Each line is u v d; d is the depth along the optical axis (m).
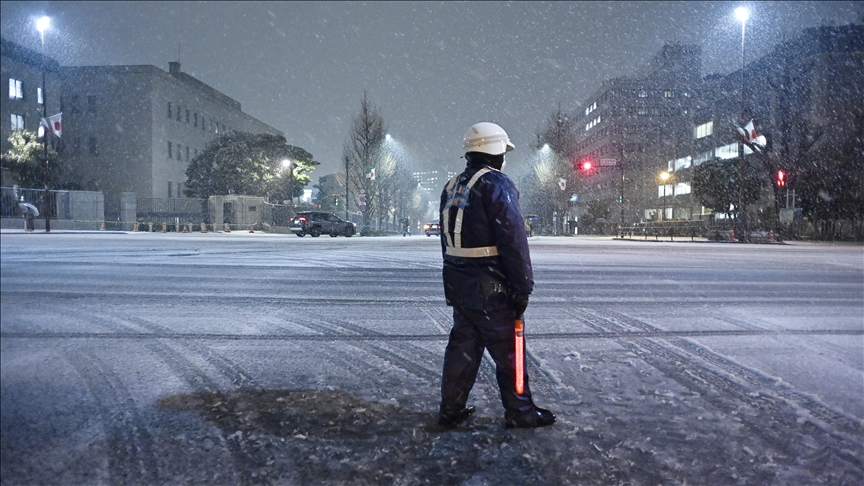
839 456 2.65
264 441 2.75
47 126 28.45
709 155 49.12
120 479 2.38
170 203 45.53
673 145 62.84
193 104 56.19
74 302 6.87
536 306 7.09
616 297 7.91
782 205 33.22
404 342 5.01
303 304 7.02
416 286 8.84
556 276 10.58
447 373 2.95
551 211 59.84
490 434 2.86
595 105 78.81
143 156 48.00
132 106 48.09
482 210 2.79
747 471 2.49
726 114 44.84
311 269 11.12
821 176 33.88
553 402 3.38
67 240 21.05
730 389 3.68
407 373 4.00
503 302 2.83
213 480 2.37
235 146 50.69
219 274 9.98
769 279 10.38
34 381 3.73
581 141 88.19
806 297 8.10
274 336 5.21
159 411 3.16
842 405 3.38
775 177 32.75
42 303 6.78
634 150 68.62
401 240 27.48
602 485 2.34
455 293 2.88
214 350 4.64
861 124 33.25
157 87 49.03
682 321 6.14
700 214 50.81
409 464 2.51
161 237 26.70
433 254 15.65
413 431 2.89
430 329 5.59
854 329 5.77
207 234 34.75
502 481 2.36
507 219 2.71
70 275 9.45
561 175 58.09
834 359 4.51
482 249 2.82
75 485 2.33
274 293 7.89
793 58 36.06
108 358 4.35
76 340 4.94
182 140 53.91
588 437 2.83
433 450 2.66
